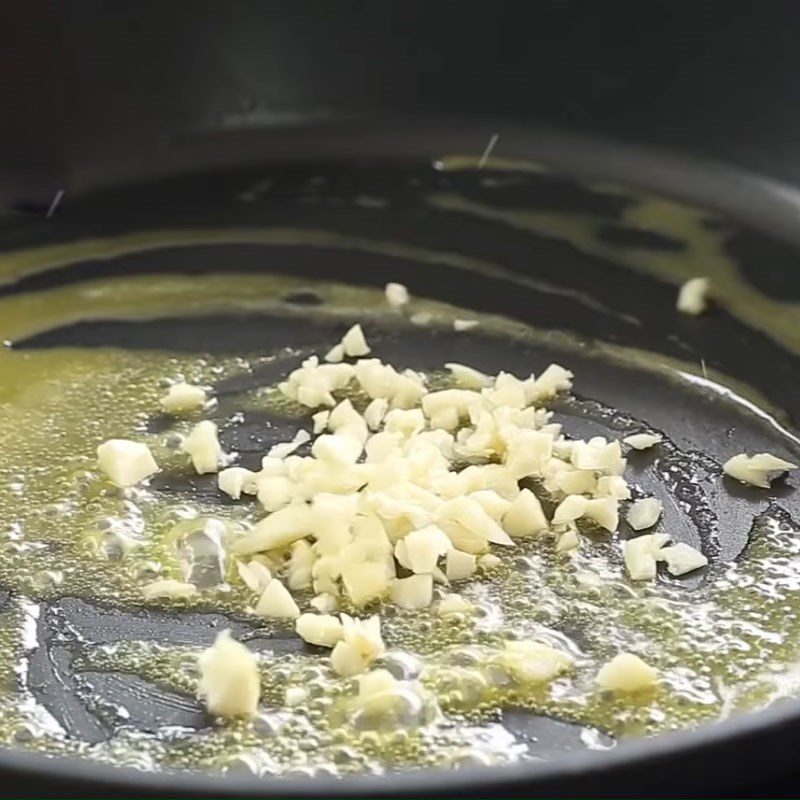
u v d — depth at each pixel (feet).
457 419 1.57
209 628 1.42
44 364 1.64
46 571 1.46
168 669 1.39
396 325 1.69
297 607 1.42
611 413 1.60
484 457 1.53
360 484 1.48
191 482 1.52
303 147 1.86
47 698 1.38
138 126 1.85
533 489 1.51
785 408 1.60
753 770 1.27
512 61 1.85
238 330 1.68
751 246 1.76
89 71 1.82
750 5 1.78
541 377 1.61
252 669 1.36
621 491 1.51
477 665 1.39
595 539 1.48
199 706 1.37
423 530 1.44
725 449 1.56
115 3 1.82
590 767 1.25
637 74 1.83
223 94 1.86
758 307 1.69
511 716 1.36
